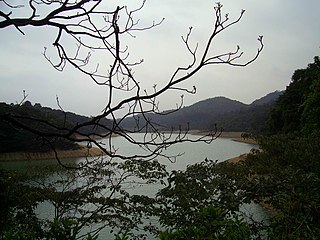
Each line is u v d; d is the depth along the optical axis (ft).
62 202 22.75
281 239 11.35
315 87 76.38
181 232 7.95
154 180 23.27
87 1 6.95
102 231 27.76
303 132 71.92
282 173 16.67
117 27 6.82
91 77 7.43
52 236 8.49
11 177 22.44
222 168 18.49
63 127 7.38
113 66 6.91
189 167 18.83
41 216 26.09
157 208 19.54
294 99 112.06
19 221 19.80
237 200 15.72
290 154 21.53
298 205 13.60
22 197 20.76
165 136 7.45
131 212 21.21
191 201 15.97
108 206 21.83
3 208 20.10
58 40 7.55
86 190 22.17
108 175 22.52
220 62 6.63
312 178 15.98
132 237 23.35
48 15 7.00
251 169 19.17
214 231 8.36
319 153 21.40
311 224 12.23
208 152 120.67
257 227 13.74
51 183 23.81
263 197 16.74
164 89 6.66
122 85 7.48
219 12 6.50
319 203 13.93
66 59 7.61
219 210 8.80
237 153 122.72
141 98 6.70
